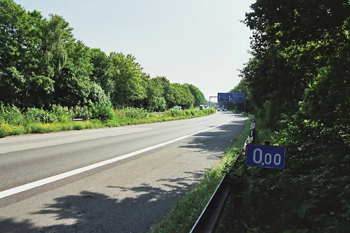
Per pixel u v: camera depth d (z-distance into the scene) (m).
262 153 3.66
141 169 7.25
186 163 8.20
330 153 5.40
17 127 16.48
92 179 6.09
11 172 6.44
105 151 10.09
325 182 3.81
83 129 21.22
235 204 3.56
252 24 5.79
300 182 3.68
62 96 48.28
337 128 6.54
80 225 3.69
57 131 18.77
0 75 35.47
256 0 5.56
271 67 14.34
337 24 5.00
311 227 2.96
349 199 3.14
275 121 16.83
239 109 107.00
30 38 41.22
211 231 2.35
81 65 49.25
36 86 40.28
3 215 3.93
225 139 15.28
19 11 40.22
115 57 65.88
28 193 4.95
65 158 8.44
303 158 5.66
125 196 4.99
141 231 3.55
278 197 3.64
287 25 5.30
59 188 5.33
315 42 5.75
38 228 3.54
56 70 44.53
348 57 5.58
